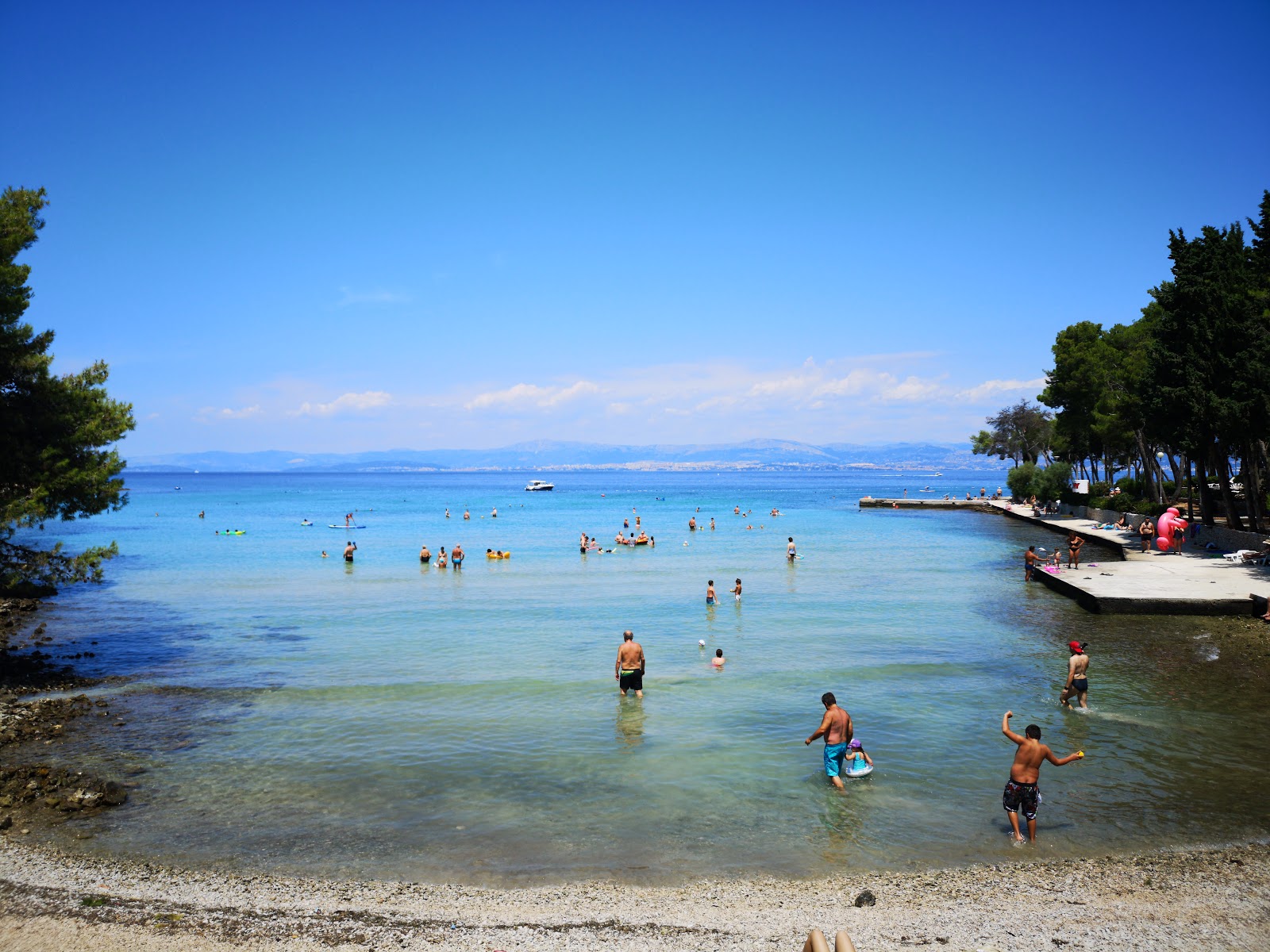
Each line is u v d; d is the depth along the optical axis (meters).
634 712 20.38
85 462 27.36
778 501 162.38
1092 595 32.00
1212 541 44.72
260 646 28.66
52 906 11.15
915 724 19.20
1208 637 27.28
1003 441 116.25
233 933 10.52
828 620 32.62
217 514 124.94
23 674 24.53
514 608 36.47
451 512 128.12
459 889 11.81
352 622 33.25
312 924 10.76
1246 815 14.03
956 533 75.38
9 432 25.53
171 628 32.06
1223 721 18.98
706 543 69.06
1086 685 20.14
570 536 81.81
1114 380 65.19
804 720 19.61
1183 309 42.34
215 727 19.36
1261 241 38.72
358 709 20.83
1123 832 13.45
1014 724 19.02
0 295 23.61
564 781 15.95
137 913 10.99
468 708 20.88
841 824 13.95
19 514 23.64
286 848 13.16
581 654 27.05
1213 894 11.37
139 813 14.48
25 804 14.73
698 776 16.19
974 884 11.82
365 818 14.32
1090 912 10.93
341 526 97.12
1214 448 44.59
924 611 34.31
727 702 21.16
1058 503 84.31
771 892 11.65
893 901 11.32
